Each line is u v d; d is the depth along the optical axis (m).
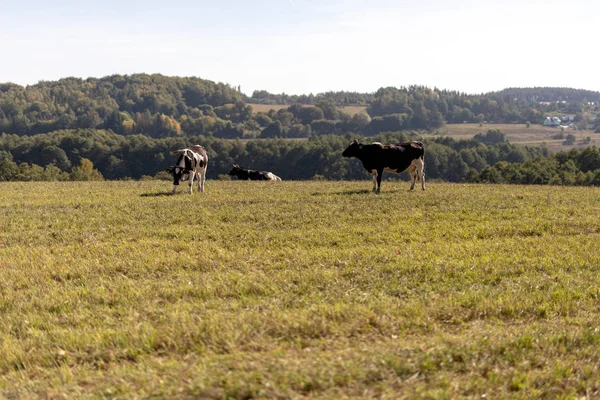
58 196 24.16
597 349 7.33
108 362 7.38
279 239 14.74
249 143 95.44
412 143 25.42
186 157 24.44
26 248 13.97
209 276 11.11
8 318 8.98
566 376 6.68
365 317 8.35
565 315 8.88
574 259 12.35
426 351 7.01
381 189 26.73
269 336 7.71
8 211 19.45
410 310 8.77
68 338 8.03
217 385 6.16
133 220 17.56
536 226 16.53
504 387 6.33
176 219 17.70
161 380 6.43
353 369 6.41
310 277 10.76
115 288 10.39
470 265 11.66
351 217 18.08
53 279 11.30
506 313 8.91
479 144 109.25
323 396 5.93
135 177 95.81
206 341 7.60
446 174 91.06
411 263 11.69
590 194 25.12
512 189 27.22
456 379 6.50
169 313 8.77
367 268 11.46
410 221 17.36
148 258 12.45
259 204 21.03
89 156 97.25
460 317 8.62
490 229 16.05
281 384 6.06
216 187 28.81
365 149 24.55
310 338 7.75
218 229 16.17
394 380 6.31
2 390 6.61
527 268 11.59
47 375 7.07
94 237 15.23
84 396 6.23
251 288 10.17
